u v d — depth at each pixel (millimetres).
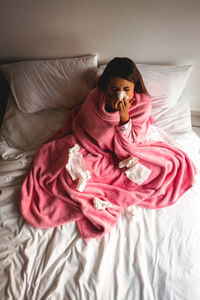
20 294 685
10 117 1241
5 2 1022
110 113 866
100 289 690
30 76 1171
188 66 1131
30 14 1062
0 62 1314
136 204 883
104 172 943
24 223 834
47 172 932
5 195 899
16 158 1034
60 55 1237
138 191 914
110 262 749
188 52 1132
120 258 752
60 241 793
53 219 843
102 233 794
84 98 1212
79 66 1139
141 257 749
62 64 1149
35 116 1241
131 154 935
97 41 1139
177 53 1144
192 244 774
